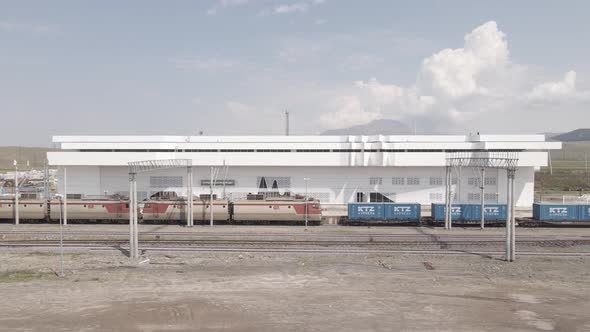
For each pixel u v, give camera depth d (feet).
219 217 178.60
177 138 228.84
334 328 71.05
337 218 187.42
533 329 71.56
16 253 120.06
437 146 221.25
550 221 175.73
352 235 152.15
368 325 72.23
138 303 81.15
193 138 229.25
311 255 119.75
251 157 221.46
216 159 222.28
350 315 76.38
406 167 222.69
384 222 180.55
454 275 101.35
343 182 225.35
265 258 116.47
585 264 112.47
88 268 105.50
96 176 225.56
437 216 176.35
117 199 185.37
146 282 94.22
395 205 177.17
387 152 218.59
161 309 78.23
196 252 122.11
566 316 77.00
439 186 221.87
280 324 72.43
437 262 113.50
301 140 227.40
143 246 128.77
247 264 110.22
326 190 225.76
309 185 226.17
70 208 179.01
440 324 72.95
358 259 116.06
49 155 219.20
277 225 179.22
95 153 219.82
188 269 105.19
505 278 99.40
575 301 84.48
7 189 269.23
